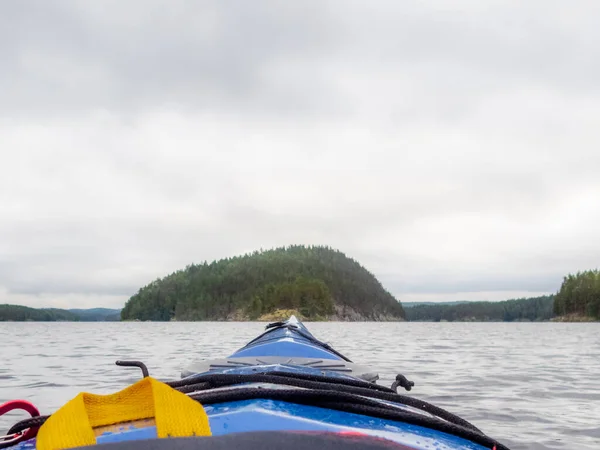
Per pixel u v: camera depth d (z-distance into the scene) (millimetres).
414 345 25297
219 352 19500
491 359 16438
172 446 1227
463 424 2697
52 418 1521
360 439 1503
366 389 2625
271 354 5109
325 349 5750
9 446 2010
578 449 5512
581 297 170000
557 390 9492
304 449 1381
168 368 12969
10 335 39719
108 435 1528
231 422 1812
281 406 2010
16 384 10281
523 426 6586
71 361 15500
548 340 32125
